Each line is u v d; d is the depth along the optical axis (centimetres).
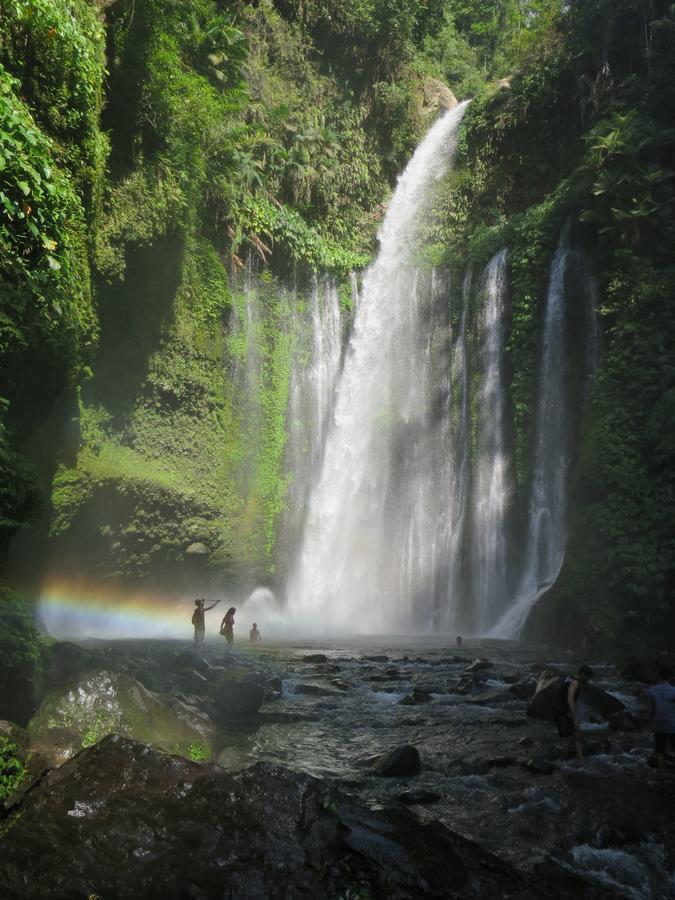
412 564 2923
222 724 980
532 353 2691
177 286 2527
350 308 3362
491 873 493
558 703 836
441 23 4609
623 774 763
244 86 2833
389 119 3784
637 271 2420
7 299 1166
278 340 3053
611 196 2536
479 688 1256
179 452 2597
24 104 1335
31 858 457
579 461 2267
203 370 2670
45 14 1417
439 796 682
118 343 2347
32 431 1489
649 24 2908
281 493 2941
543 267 2764
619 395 2284
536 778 745
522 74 3481
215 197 2780
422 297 3269
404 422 3138
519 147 3456
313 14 3609
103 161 1761
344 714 1059
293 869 453
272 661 1581
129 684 773
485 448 2839
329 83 3641
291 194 3334
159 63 2067
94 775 566
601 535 2059
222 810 511
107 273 2044
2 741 626
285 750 841
